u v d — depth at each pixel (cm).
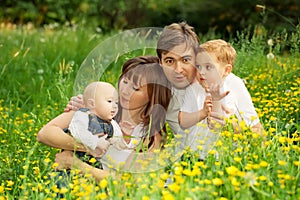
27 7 1719
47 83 777
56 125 417
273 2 1161
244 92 466
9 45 986
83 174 393
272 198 318
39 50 950
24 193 364
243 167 361
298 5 1145
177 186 314
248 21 1228
